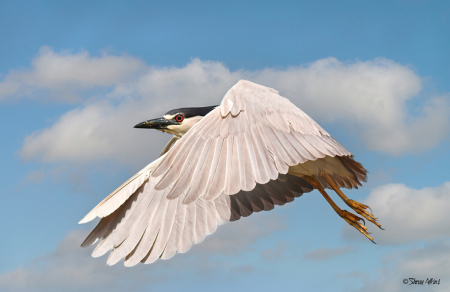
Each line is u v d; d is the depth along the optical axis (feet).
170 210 16.63
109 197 16.43
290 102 14.21
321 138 13.57
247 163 11.74
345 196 16.97
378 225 16.75
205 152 11.87
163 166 11.82
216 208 17.22
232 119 12.69
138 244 16.28
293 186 19.80
